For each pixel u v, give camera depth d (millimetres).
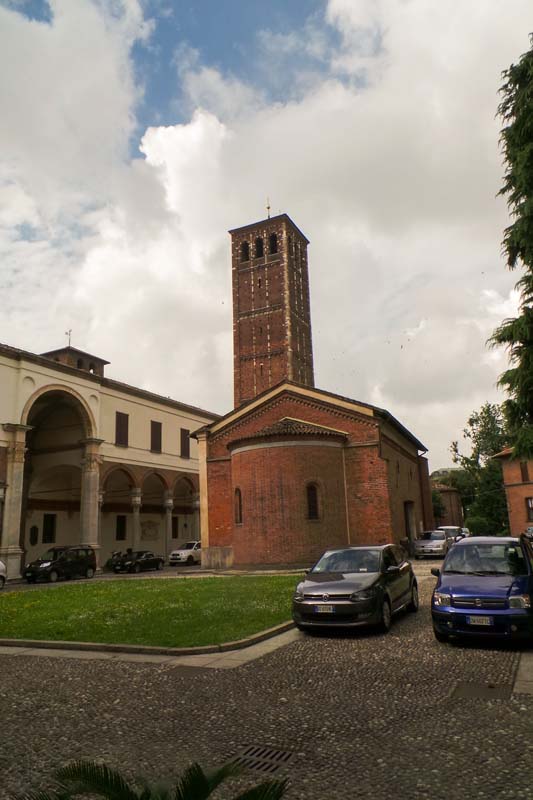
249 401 30297
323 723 6023
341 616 10766
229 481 30391
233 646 9992
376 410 27359
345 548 13148
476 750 5180
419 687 7223
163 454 45719
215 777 2844
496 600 9375
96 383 39000
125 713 6570
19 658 10000
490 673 7801
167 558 44781
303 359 59656
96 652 10266
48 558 32281
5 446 31891
